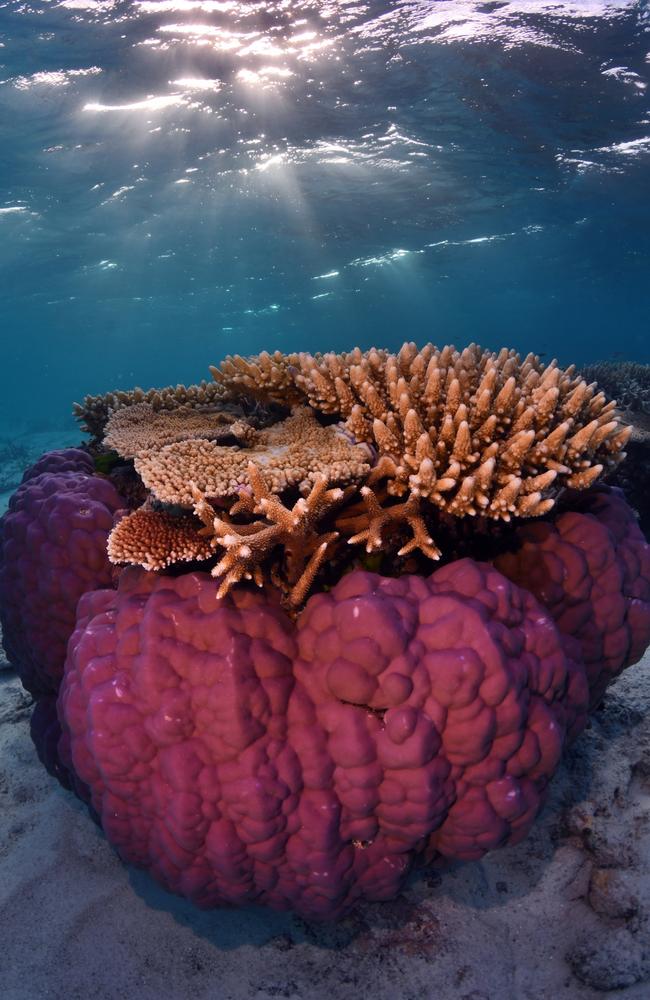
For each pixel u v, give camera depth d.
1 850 3.79
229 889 2.85
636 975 2.93
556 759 2.79
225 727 2.53
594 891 3.27
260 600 2.83
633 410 8.99
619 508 3.61
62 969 3.12
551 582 3.16
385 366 3.74
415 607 2.68
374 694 2.51
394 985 3.05
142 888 3.49
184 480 2.88
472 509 2.92
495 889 3.40
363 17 12.49
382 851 2.84
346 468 2.94
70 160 17.95
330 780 2.63
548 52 13.89
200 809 2.60
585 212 26.95
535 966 3.11
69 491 3.94
